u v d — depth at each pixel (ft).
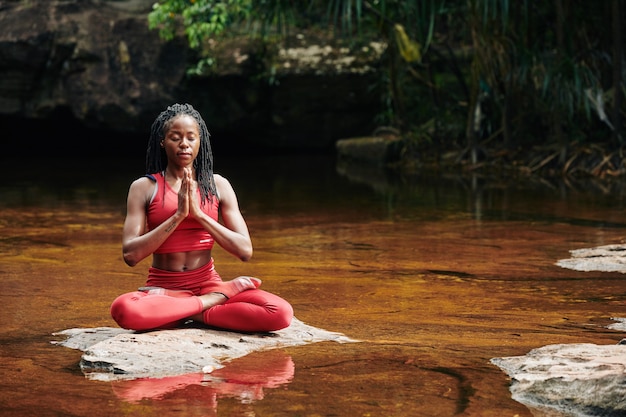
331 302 18.90
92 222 30.53
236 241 15.74
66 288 20.15
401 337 16.01
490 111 51.39
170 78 54.75
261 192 39.45
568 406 12.36
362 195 38.27
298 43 56.59
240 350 15.03
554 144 47.19
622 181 42.63
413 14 48.16
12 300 18.94
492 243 26.30
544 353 14.35
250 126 56.70
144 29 54.80
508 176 45.34
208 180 16.12
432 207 34.42
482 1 45.75
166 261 15.93
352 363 14.37
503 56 45.70
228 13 51.31
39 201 36.27
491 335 16.16
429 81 52.16
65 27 53.78
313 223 30.48
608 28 47.44
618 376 12.37
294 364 14.30
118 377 13.65
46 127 58.08
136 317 15.20
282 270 22.38
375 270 22.43
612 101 47.01
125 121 54.65
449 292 19.89
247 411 12.22
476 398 12.72
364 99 56.34
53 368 14.15
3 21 53.62
